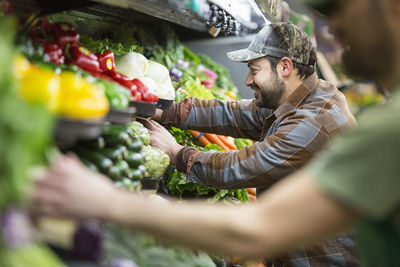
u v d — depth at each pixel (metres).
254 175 2.66
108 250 1.54
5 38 1.15
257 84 2.89
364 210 1.09
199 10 2.31
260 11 3.55
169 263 1.80
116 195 1.17
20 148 1.03
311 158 2.65
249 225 1.15
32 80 1.22
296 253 2.73
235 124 3.30
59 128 1.27
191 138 3.74
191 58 4.95
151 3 2.07
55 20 2.56
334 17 1.28
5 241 1.10
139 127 2.46
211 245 1.17
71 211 1.14
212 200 3.18
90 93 1.34
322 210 1.12
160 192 3.12
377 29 1.19
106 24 3.20
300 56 2.82
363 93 3.94
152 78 2.85
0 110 1.02
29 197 1.10
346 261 2.67
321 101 2.78
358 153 1.11
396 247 1.22
